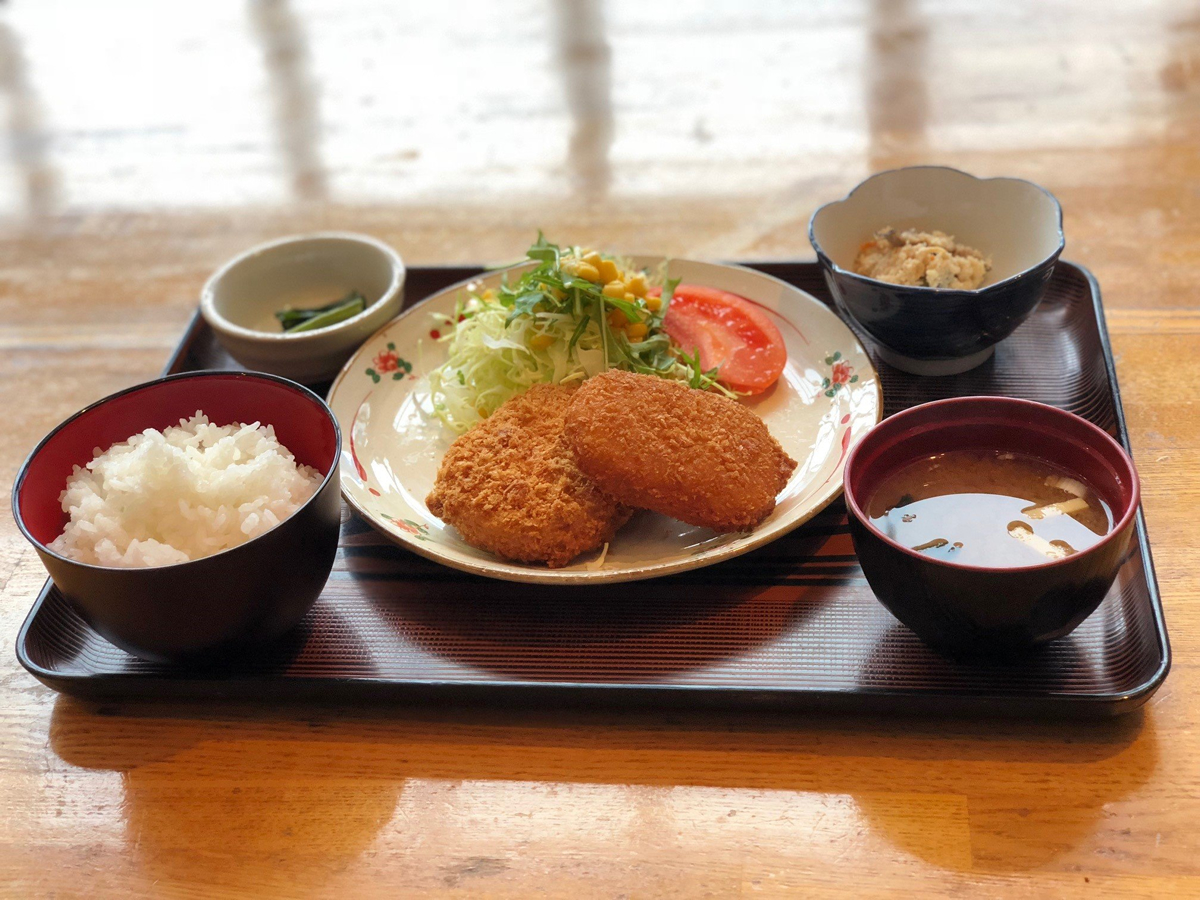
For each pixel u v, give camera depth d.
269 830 0.49
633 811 0.49
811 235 0.65
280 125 1.02
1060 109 0.91
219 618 0.51
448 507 0.58
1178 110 0.89
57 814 0.51
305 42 1.18
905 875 0.47
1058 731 0.50
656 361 0.66
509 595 0.56
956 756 0.50
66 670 0.55
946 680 0.51
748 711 0.52
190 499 0.53
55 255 0.87
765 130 0.93
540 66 1.07
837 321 0.66
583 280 0.66
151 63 1.18
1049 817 0.48
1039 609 0.48
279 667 0.54
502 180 0.90
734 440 0.57
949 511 0.52
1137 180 0.81
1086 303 0.69
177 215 0.90
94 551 0.52
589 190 0.88
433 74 1.08
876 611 0.54
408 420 0.66
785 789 0.49
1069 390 0.65
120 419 0.57
